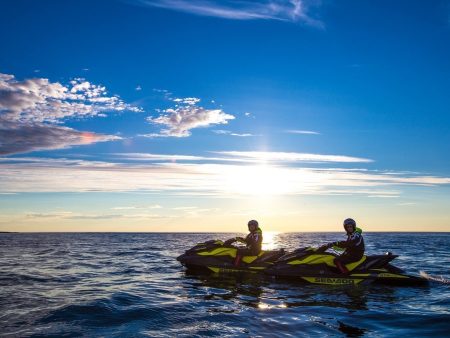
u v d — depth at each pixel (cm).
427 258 1889
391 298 888
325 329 632
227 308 775
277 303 829
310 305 809
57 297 867
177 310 750
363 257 1131
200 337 578
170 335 586
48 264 1578
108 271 1370
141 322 660
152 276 1245
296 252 1212
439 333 613
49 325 637
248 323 662
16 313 711
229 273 1262
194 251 1361
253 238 1299
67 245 3294
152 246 3127
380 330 629
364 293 950
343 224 1138
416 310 764
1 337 575
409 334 608
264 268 1238
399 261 1731
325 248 1155
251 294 932
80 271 1359
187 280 1158
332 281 1082
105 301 807
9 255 2056
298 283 1098
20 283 1080
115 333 595
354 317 711
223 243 1366
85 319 673
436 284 1081
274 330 623
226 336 586
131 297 873
